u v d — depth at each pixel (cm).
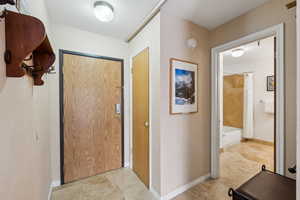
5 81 58
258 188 104
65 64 198
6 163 58
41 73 103
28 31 60
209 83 212
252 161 273
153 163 179
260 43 267
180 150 182
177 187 179
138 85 214
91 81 217
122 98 245
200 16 176
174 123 176
